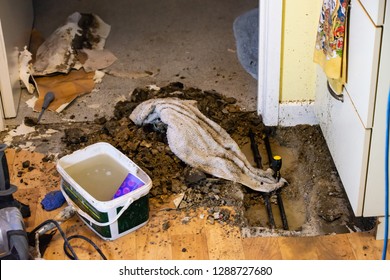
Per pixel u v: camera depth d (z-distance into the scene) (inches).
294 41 115.6
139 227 103.2
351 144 97.7
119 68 140.9
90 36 149.3
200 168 111.0
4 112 126.6
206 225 103.3
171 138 112.5
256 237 101.1
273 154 120.9
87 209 101.2
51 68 137.6
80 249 100.3
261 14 114.3
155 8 161.5
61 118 127.1
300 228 107.0
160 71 139.9
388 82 86.0
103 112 128.4
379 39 83.8
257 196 111.9
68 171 107.8
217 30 153.1
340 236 101.0
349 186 100.3
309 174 114.8
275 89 119.4
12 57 129.5
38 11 159.9
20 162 116.9
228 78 136.9
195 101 124.5
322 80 113.2
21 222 95.5
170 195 108.3
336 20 95.0
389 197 95.0
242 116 126.3
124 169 107.6
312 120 123.2
